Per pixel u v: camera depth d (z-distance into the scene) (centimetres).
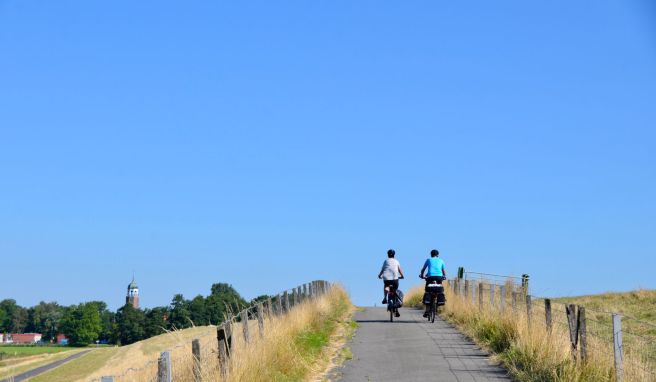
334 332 2095
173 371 1095
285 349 1447
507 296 2411
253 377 1190
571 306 1326
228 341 1218
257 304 1594
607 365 1210
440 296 2378
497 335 1727
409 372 1437
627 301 2950
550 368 1290
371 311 3050
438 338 1928
